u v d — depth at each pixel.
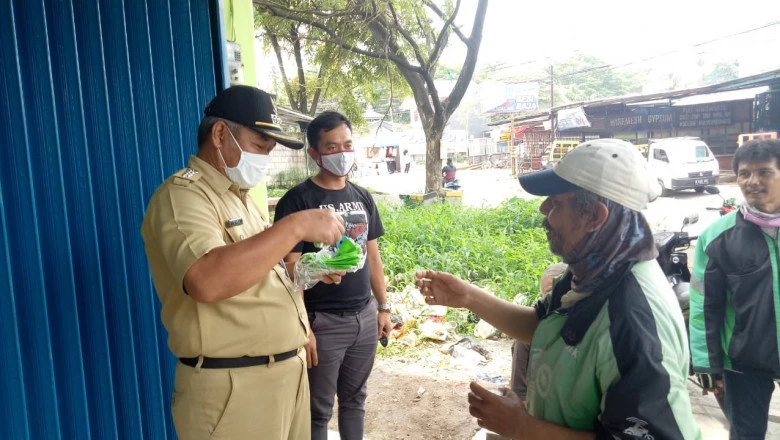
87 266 2.14
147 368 2.41
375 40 13.21
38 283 1.96
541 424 1.34
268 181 15.46
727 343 2.09
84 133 2.14
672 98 16.23
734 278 2.01
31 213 1.94
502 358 4.61
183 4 2.68
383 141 35.56
